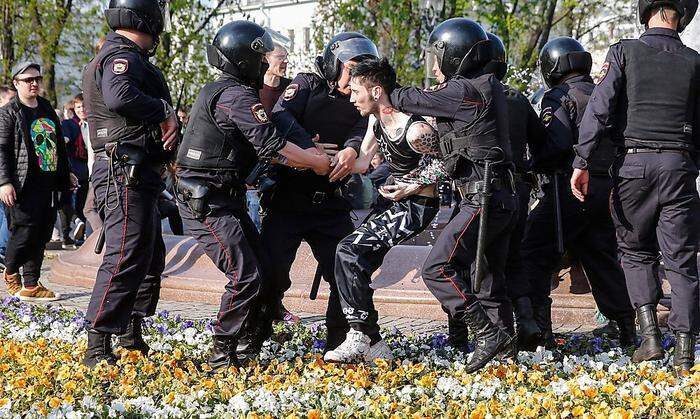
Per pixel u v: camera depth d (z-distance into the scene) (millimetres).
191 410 5762
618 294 8602
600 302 8711
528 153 8398
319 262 7746
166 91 7277
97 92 6996
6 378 6602
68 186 12078
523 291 7980
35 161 11648
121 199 6977
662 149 6949
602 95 7012
